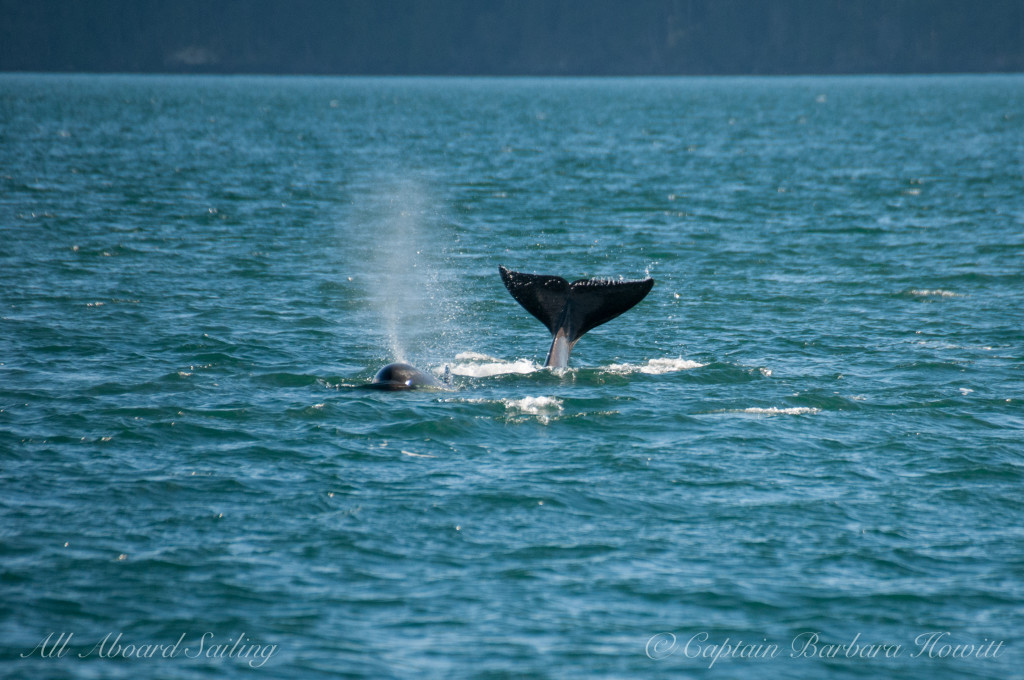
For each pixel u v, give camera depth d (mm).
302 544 47969
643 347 83938
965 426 64875
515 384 72250
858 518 51562
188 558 46469
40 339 82812
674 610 43094
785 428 64062
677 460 58531
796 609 43281
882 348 83562
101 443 59844
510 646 40312
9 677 37906
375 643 40375
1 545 47156
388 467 57031
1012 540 49531
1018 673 39250
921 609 43438
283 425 63219
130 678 38062
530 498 53031
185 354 79312
